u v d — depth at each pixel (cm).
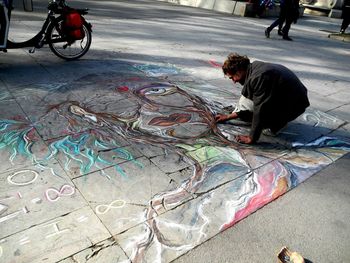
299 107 313
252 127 307
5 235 196
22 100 362
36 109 347
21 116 330
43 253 187
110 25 817
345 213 245
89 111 356
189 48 683
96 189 241
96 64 506
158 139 318
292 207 246
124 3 1306
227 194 252
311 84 538
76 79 436
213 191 254
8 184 237
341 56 782
